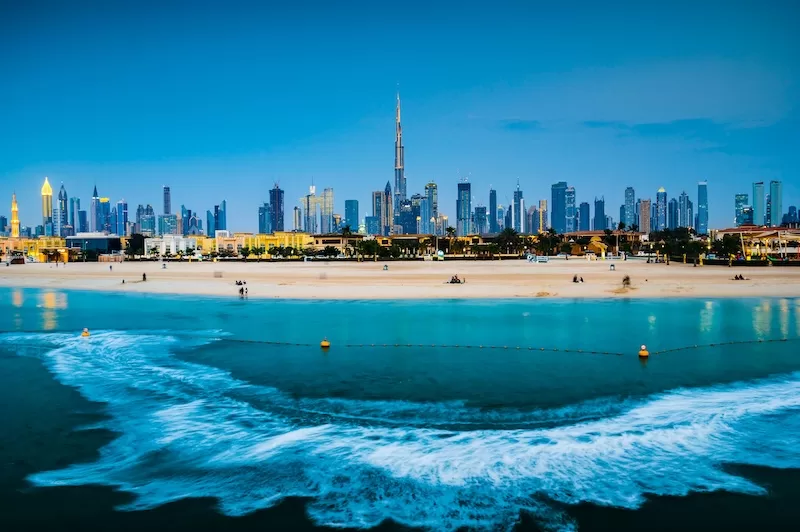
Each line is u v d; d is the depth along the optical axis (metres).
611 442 18.27
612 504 14.34
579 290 68.88
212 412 21.98
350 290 73.25
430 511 14.05
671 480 15.62
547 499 14.59
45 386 26.25
